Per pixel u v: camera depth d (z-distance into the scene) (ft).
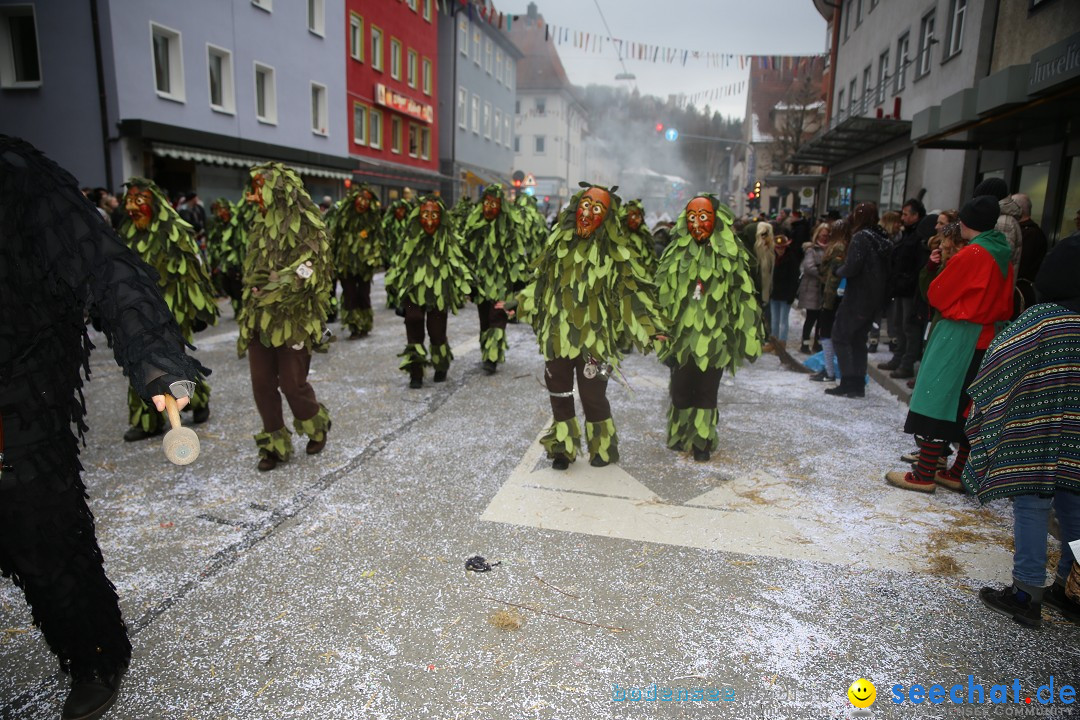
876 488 14.16
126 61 48.14
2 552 6.52
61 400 6.48
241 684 8.08
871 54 62.59
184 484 14.11
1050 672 8.41
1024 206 18.42
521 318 14.98
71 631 6.86
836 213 29.81
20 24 48.60
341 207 30.40
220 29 57.00
